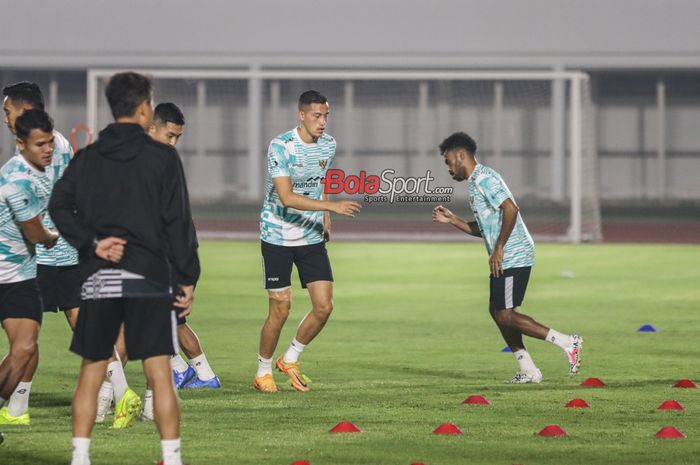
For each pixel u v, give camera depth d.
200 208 96.06
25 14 104.31
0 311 20.86
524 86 99.81
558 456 19.02
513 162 99.62
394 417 22.64
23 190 19.80
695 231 82.44
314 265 26.38
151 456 19.02
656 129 101.56
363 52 102.06
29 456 19.12
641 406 23.83
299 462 18.05
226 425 21.78
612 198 101.81
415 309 42.31
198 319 39.38
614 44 100.31
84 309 16.88
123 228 16.64
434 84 101.19
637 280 51.75
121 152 16.72
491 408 23.62
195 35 103.25
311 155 26.20
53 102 105.31
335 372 29.00
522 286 26.86
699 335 35.59
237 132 100.25
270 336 26.05
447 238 77.88
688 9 99.81
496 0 101.12
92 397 17.03
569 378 27.78
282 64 102.75
